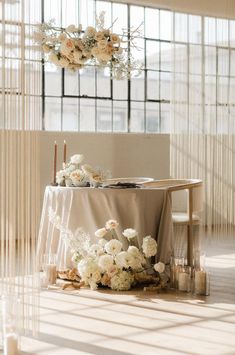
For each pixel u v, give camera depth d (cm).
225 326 365
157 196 488
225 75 867
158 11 842
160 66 851
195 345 327
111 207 482
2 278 318
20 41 314
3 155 314
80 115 792
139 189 484
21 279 326
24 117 317
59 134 769
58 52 491
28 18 320
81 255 484
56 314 393
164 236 486
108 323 371
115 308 409
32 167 322
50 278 482
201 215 818
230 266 570
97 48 483
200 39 843
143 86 841
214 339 338
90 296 445
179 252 546
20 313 324
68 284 471
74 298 438
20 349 317
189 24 834
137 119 839
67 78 779
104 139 806
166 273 483
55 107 771
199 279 452
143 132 844
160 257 485
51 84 768
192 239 521
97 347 324
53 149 764
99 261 467
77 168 543
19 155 319
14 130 315
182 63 830
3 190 316
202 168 851
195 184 516
